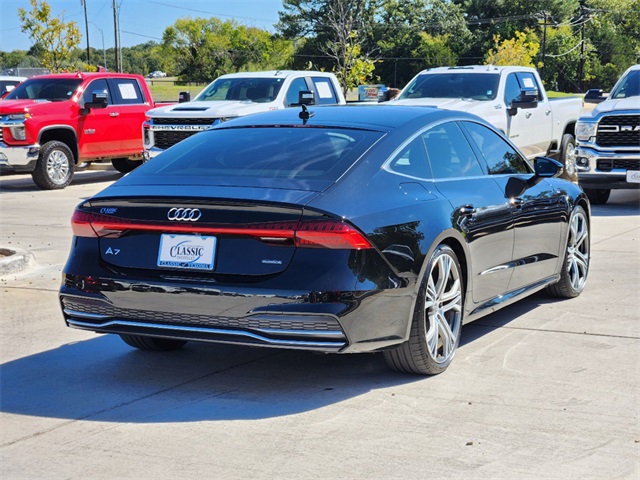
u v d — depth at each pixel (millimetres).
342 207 4523
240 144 5289
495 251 5723
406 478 3680
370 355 5578
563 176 16203
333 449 4020
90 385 5055
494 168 6039
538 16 110500
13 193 16281
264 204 4457
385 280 4578
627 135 13133
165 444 4121
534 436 4156
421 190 5121
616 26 125500
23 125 16312
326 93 16469
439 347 5184
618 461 3846
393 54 115000
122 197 4742
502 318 6535
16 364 5496
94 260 4883
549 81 116500
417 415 4461
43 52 37781
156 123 14891
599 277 8055
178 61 123000
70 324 5055
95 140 17641
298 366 5371
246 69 120500
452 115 5824
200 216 4574
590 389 4859
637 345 5762
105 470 3830
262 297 4438
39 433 4297
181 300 4594
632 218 12344
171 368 5379
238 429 4301
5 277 8273
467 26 121500
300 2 117062
